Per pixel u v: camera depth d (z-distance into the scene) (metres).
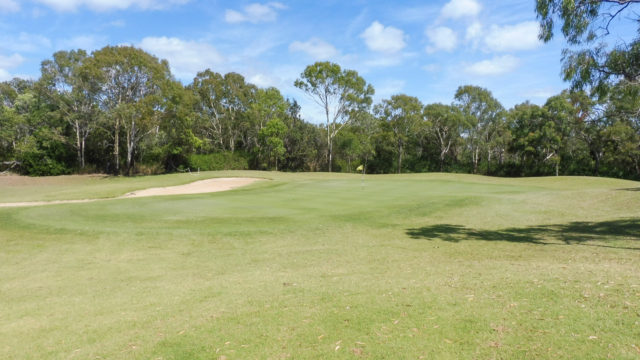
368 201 19.16
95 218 14.66
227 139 59.06
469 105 56.66
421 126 57.62
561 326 4.09
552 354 3.55
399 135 56.59
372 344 3.99
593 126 44.28
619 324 4.04
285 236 11.84
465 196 19.86
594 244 9.19
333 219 14.44
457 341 3.94
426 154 65.19
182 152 49.38
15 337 5.05
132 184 30.48
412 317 4.60
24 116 45.75
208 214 15.50
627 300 4.67
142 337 4.68
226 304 5.73
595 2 8.88
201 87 53.56
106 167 48.91
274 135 52.34
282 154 55.12
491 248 9.43
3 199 22.20
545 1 9.14
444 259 8.45
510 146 53.97
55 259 9.66
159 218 14.63
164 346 4.34
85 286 7.48
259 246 10.66
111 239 11.46
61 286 7.54
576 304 4.65
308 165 60.16
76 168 46.88
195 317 5.24
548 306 4.64
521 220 13.88
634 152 42.62
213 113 56.31
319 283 6.62
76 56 43.94
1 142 47.25
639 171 45.97
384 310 4.88
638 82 9.28
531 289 5.32
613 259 7.34
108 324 5.29
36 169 44.06
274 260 9.09
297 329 4.50
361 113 56.25
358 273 7.39
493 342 3.86
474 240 10.69
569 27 9.15
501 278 6.05
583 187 28.50
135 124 42.62
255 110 54.34
